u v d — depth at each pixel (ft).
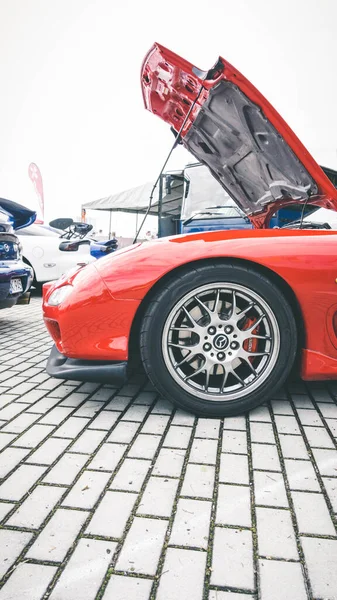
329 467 4.35
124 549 3.21
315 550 3.19
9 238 11.64
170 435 5.06
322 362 5.41
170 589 2.84
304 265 5.20
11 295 11.38
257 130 6.04
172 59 5.72
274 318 5.32
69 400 6.29
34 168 48.80
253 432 5.12
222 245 5.26
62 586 2.88
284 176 6.65
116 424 5.41
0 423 5.49
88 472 4.29
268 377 5.42
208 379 5.44
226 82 5.44
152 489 3.98
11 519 3.58
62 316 5.44
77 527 3.47
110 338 5.39
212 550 3.19
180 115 7.41
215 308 5.34
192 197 17.26
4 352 9.49
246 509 3.67
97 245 22.50
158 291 5.30
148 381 7.07
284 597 2.77
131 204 36.22
